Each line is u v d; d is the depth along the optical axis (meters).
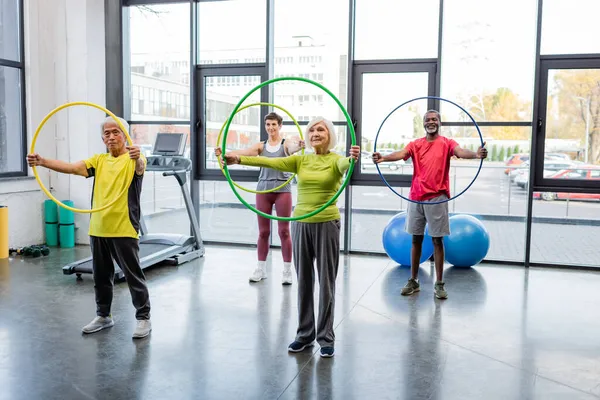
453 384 2.87
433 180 4.43
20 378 2.90
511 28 5.78
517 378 2.95
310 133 3.15
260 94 6.61
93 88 6.64
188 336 3.55
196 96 6.85
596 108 5.62
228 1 6.65
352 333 3.64
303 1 6.39
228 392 2.75
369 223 7.46
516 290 4.80
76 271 4.96
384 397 2.71
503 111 5.88
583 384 2.88
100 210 3.31
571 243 6.43
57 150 6.75
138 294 3.51
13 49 6.36
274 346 3.38
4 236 5.88
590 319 3.99
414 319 3.95
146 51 6.96
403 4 6.07
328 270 3.16
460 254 5.51
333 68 6.36
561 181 5.77
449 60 5.95
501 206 6.21
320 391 2.77
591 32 5.55
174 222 7.62
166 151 5.81
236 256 6.14
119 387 2.80
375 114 6.28
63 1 6.54
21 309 4.10
